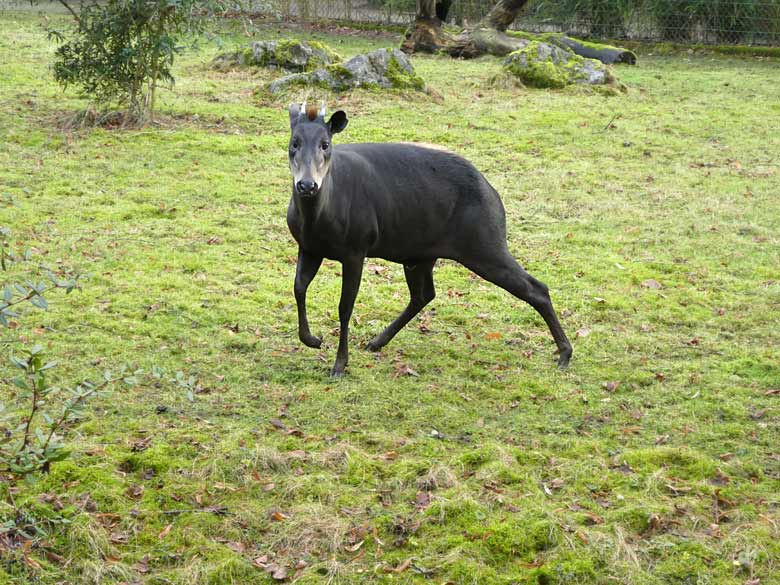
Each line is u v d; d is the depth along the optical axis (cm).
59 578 464
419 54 2166
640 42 2369
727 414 655
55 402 623
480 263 693
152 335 741
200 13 1416
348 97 1577
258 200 1081
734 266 944
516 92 1706
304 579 472
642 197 1153
